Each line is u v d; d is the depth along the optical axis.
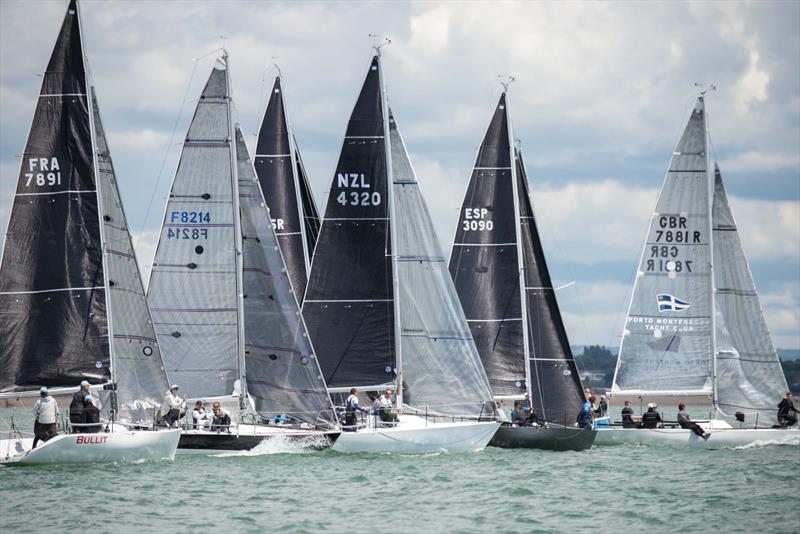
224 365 97.12
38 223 87.56
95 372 87.88
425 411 100.56
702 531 67.06
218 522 67.88
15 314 87.19
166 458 87.31
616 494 78.56
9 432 89.06
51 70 87.75
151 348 90.75
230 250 97.12
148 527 66.38
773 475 87.94
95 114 88.75
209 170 96.94
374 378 100.94
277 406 96.81
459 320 101.50
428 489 79.50
